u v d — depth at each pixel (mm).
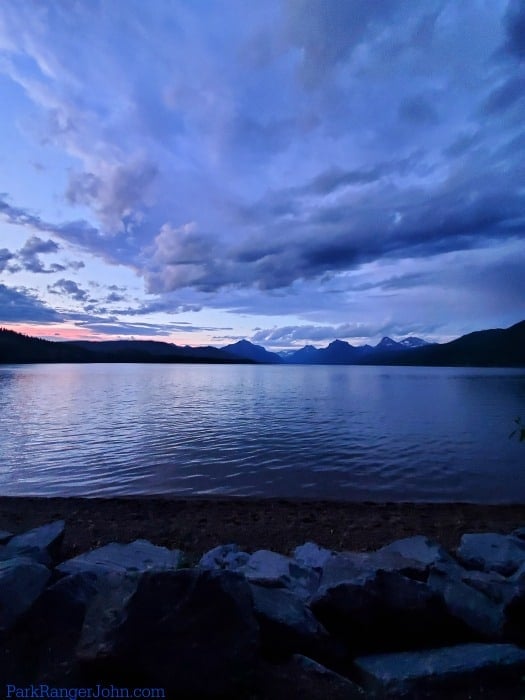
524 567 5094
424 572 5125
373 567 5043
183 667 3357
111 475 14086
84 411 32469
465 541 6875
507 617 4195
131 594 3602
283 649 3902
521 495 12062
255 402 40906
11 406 35969
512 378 101000
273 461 16031
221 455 17016
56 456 16859
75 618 4062
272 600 4289
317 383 77312
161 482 13250
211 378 95062
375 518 9570
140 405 37406
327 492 12234
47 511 9922
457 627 4223
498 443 19594
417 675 3574
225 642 3459
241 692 3379
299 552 6480
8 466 15297
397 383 78562
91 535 8312
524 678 3627
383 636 4180
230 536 8336
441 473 14391
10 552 5695
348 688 3494
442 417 29422
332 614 4270
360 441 20000
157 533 8438
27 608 3980
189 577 3635
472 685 3533
